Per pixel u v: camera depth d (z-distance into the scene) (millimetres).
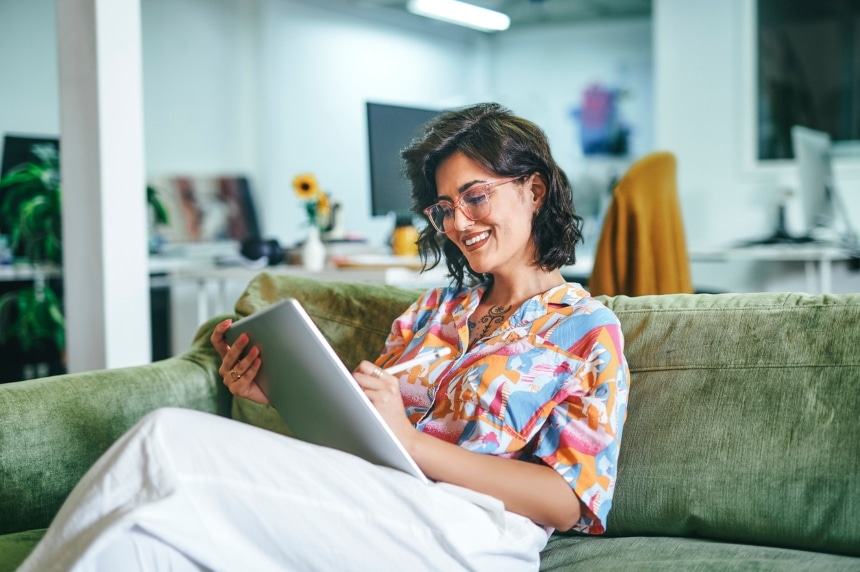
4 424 1458
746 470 1267
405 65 7691
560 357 1285
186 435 1079
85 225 2615
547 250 1427
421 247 1606
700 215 5809
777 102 5586
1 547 1315
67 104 2615
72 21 2578
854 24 5410
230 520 1071
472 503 1185
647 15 8164
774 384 1291
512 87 8867
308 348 1126
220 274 3555
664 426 1344
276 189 6395
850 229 4828
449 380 1375
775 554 1202
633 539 1337
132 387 1630
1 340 4332
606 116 8438
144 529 987
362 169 7211
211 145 6062
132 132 2627
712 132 5742
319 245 3438
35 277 4227
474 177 1390
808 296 1349
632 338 1431
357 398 1112
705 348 1363
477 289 1502
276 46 6363
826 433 1233
